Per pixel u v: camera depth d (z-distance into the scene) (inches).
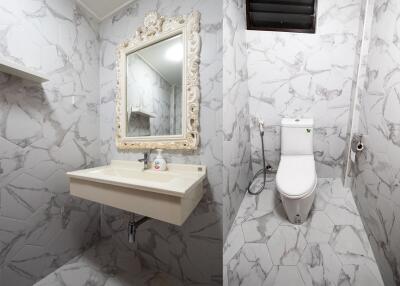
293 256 45.9
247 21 63.9
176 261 50.7
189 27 44.1
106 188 41.0
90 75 59.3
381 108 43.9
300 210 49.7
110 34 59.5
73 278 50.1
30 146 44.8
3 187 40.5
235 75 50.5
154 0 50.4
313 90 64.2
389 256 37.7
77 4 54.6
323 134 65.7
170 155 49.5
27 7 43.1
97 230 63.9
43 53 46.6
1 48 39.1
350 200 58.5
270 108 67.7
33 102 45.0
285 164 57.7
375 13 49.9
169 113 48.9
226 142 43.8
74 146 55.1
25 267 44.8
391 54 40.8
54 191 50.4
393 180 37.6
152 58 51.3
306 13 62.3
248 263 45.6
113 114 59.9
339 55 61.7
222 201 43.6
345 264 43.6
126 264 55.4
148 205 35.8
